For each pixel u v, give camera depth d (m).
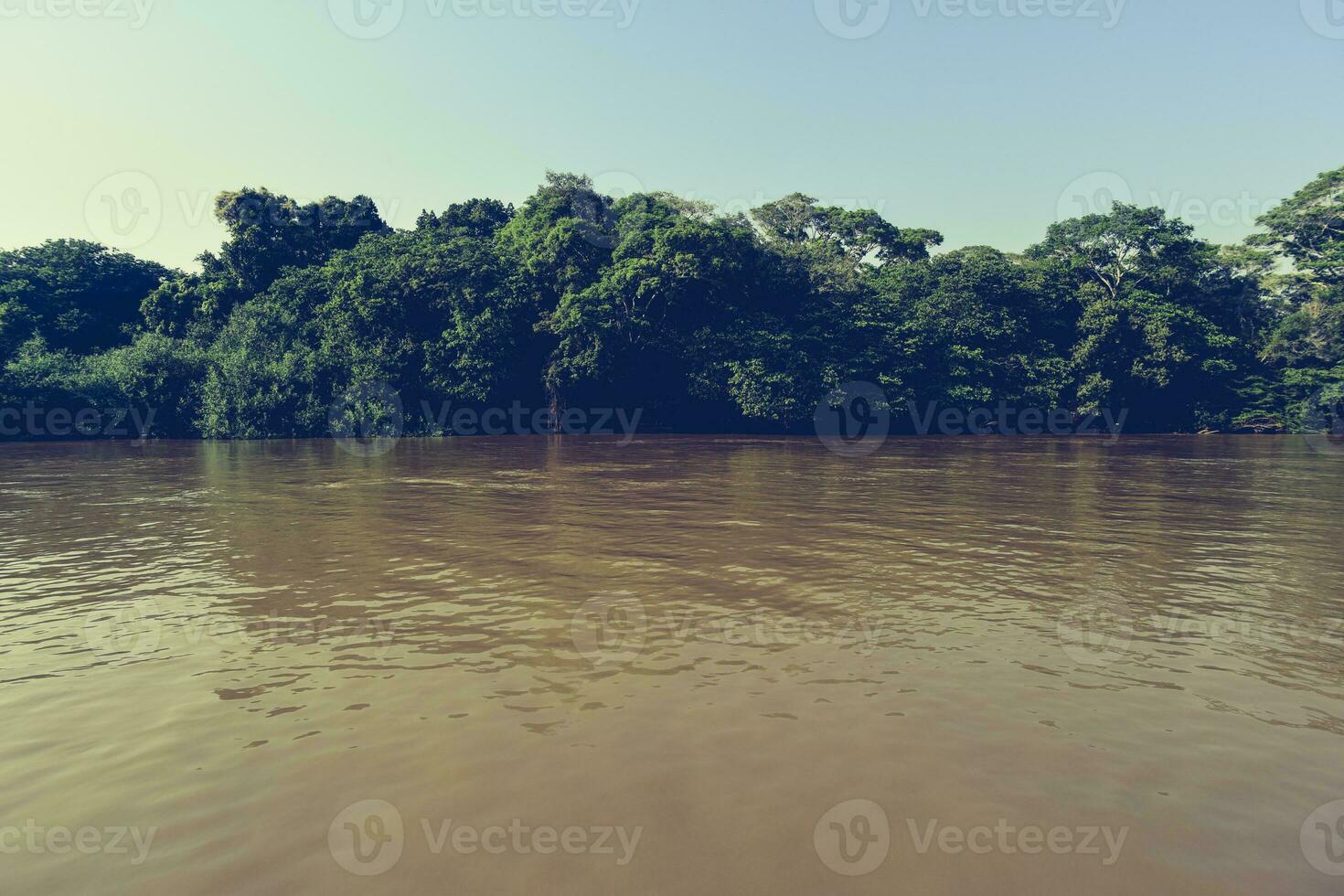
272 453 35.12
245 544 12.80
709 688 6.52
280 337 52.81
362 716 5.99
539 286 57.34
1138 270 65.38
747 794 4.84
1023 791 4.88
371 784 4.98
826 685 6.60
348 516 15.84
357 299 52.31
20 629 8.23
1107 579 10.39
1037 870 4.09
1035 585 10.02
